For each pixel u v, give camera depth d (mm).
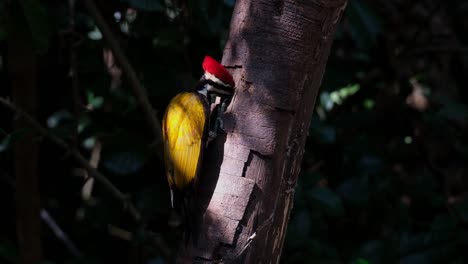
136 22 6039
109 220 6957
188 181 4211
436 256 6605
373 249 6695
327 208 6328
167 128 4387
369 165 7180
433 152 7492
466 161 7543
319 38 3914
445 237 6645
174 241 6535
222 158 3961
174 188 4320
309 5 3842
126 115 6047
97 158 6891
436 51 7578
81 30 6914
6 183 8672
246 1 3961
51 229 8758
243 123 3918
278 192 3971
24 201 6891
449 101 6484
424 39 7805
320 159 7191
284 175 4000
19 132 5457
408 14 7773
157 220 6320
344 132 7355
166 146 4414
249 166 3908
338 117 7398
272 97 3875
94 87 6203
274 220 3986
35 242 7020
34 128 5551
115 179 6781
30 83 6305
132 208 6059
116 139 5871
